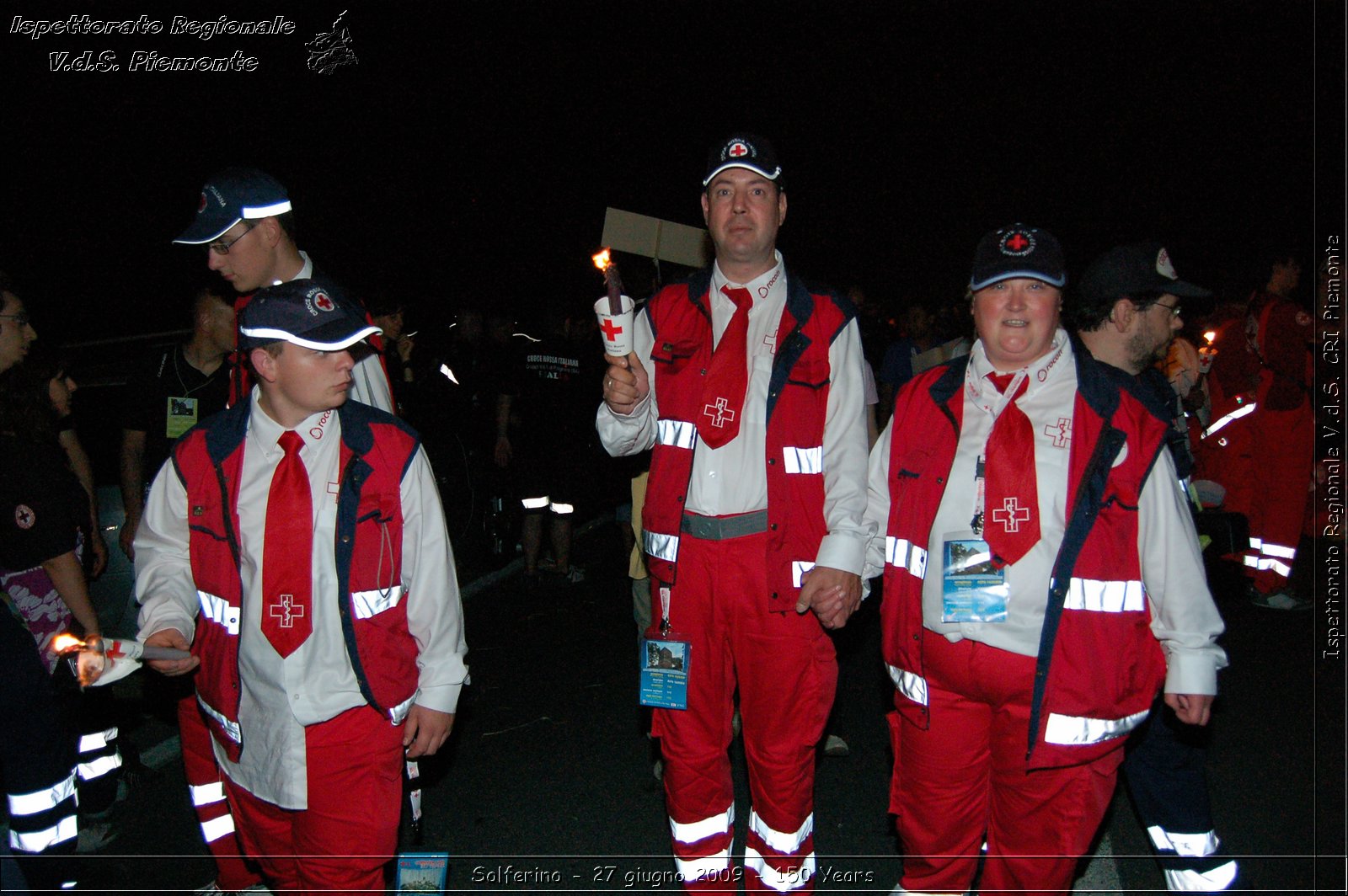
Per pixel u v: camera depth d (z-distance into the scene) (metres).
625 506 7.13
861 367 2.93
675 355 2.97
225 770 2.62
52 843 3.07
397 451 2.51
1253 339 6.58
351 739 2.49
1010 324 2.42
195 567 2.50
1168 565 2.38
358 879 2.54
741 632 2.85
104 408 11.15
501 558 7.97
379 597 2.47
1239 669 5.46
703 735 2.92
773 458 2.81
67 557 3.27
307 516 2.42
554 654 5.90
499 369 7.73
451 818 3.99
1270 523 6.55
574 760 4.50
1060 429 2.44
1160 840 2.88
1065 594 2.37
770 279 2.94
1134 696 2.45
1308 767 4.27
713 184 2.88
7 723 2.96
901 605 2.65
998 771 2.54
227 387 3.52
